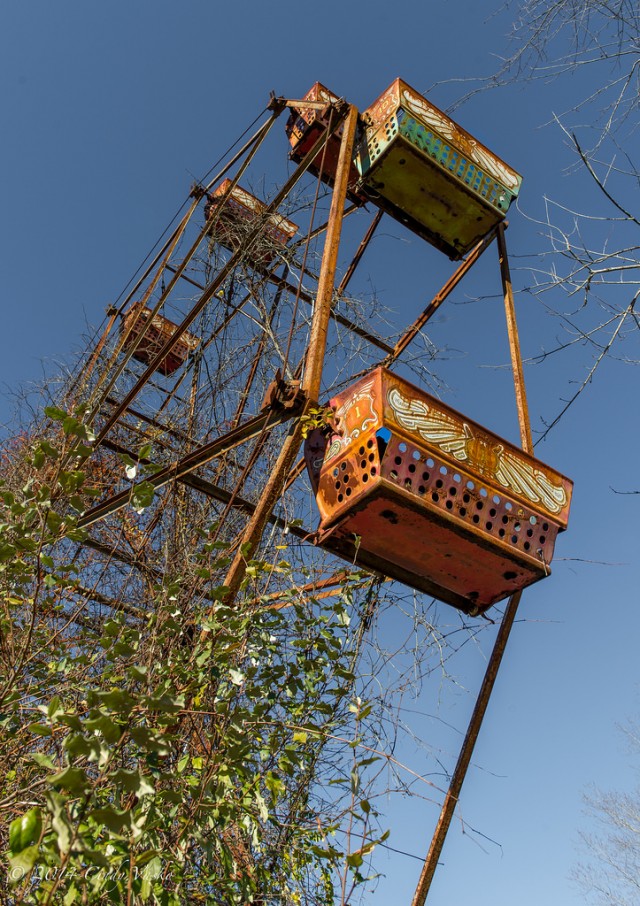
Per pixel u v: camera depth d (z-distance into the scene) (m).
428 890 3.54
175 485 4.37
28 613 3.37
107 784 2.69
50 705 2.10
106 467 5.58
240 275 5.16
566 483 3.82
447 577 3.74
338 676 3.06
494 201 5.16
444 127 5.09
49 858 1.93
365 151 5.13
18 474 4.85
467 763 3.76
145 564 4.38
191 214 5.40
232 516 4.63
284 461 3.42
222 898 2.91
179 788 2.73
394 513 3.33
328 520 3.46
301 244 5.19
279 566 3.19
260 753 2.91
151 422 5.71
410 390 3.43
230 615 2.97
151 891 2.50
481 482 3.50
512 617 4.01
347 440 3.45
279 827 3.13
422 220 5.28
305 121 5.32
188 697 3.06
